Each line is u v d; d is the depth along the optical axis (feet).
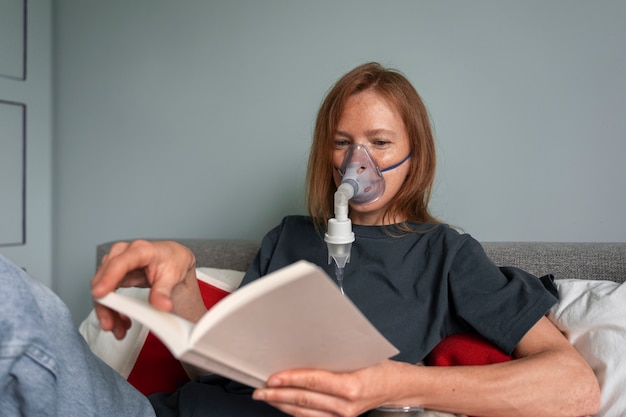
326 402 2.19
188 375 3.93
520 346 2.99
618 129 4.40
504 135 4.74
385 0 5.12
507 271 3.37
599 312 3.13
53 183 7.21
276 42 5.61
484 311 3.10
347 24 5.28
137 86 6.43
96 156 6.79
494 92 4.76
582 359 2.83
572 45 4.51
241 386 3.26
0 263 2.06
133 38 6.45
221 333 1.77
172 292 2.79
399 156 3.49
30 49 6.97
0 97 6.70
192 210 6.13
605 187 4.46
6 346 1.99
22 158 6.98
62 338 2.31
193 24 6.06
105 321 2.18
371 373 2.33
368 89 3.47
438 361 3.13
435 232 3.57
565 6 4.52
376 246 3.54
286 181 5.61
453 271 3.33
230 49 5.85
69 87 6.98
